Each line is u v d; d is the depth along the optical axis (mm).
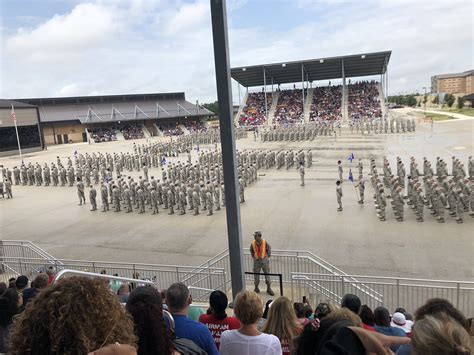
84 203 31281
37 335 2275
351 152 46469
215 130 77938
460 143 48312
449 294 13336
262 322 7152
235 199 8359
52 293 2436
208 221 24266
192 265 17531
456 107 136000
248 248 18656
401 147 47906
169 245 20375
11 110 68062
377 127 65062
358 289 12844
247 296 4676
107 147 75562
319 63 78375
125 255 19359
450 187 22766
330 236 19859
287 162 39969
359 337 2666
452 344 2232
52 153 68875
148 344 3361
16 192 37938
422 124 75375
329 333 2906
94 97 95938
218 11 7660
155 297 3680
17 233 24266
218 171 33000
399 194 21547
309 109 86625
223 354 4633
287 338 5672
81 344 2236
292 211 24750
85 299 2377
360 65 81125
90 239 22234
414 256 16672
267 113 87062
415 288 13945
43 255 18719
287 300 5930
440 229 19875
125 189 27875
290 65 79250
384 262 16266
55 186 40062
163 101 104750
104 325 2352
